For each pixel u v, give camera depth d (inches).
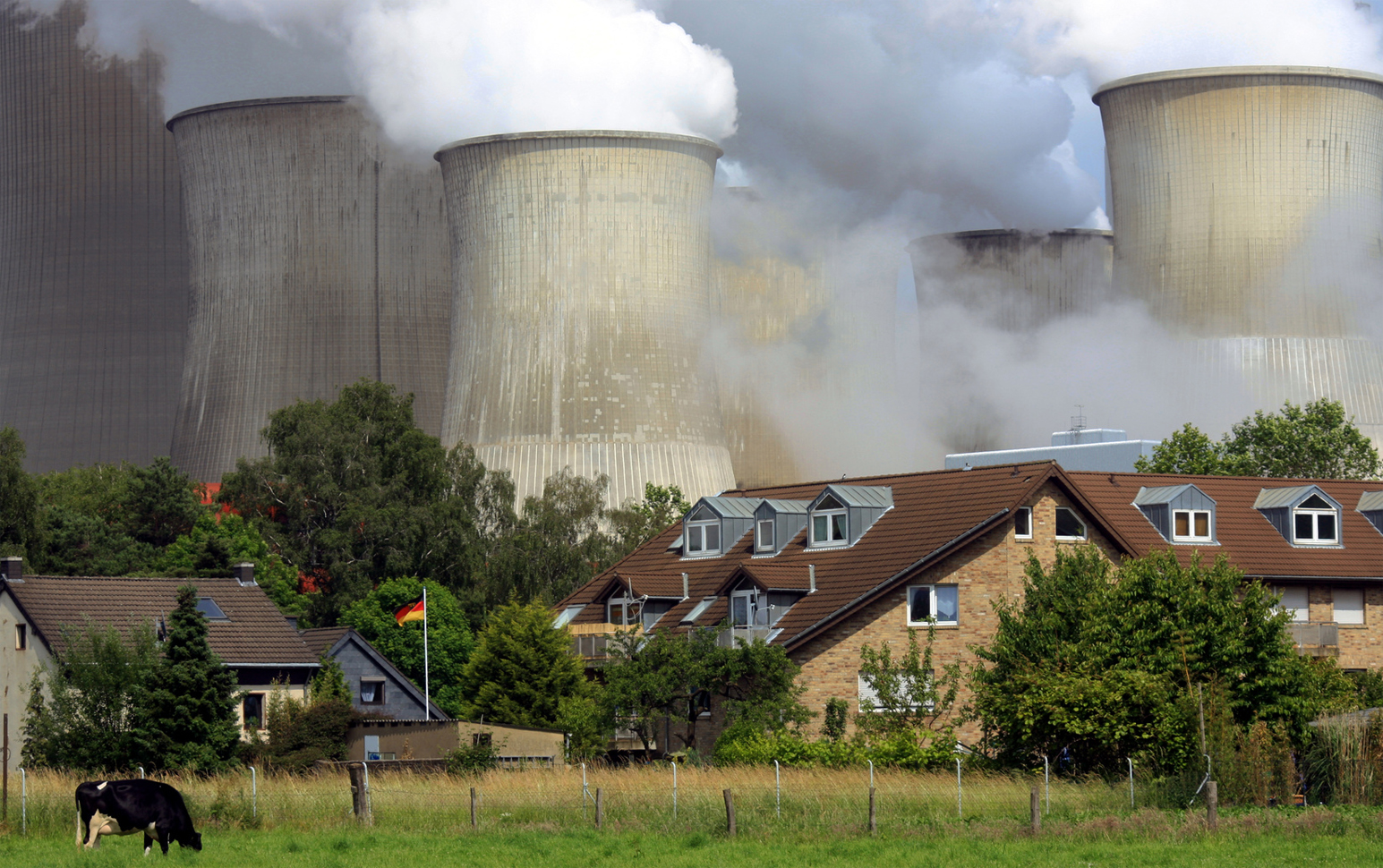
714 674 5728.3
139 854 3782.0
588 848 3774.6
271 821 4256.9
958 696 6028.5
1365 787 4404.5
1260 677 4805.6
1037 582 5359.3
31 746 5895.7
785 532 6870.1
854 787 4446.4
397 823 4210.1
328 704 6333.7
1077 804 4222.4
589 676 7012.8
